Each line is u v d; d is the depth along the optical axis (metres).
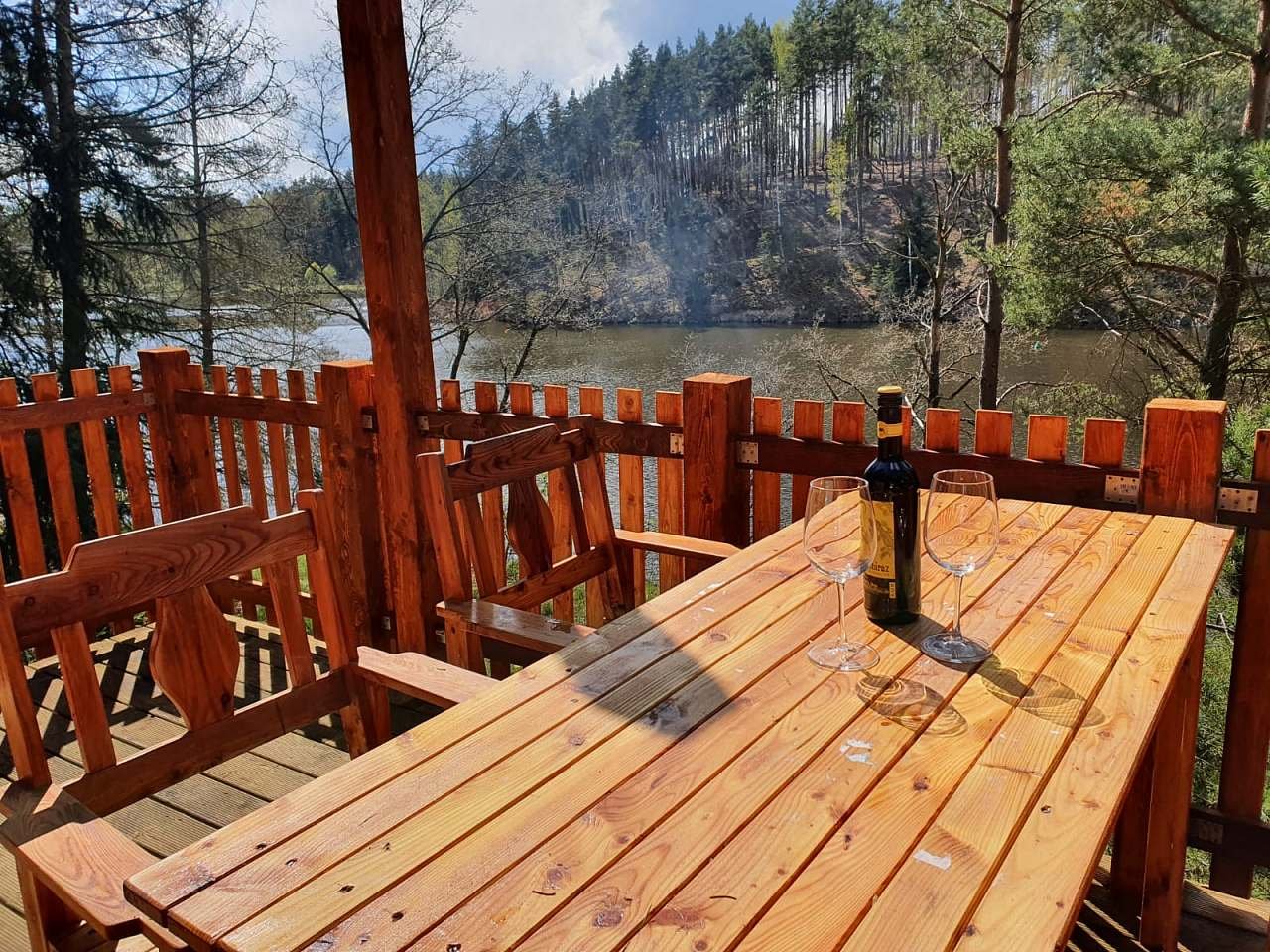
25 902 1.30
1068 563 1.70
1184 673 1.84
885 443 1.43
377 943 0.78
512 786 1.02
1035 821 0.91
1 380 3.30
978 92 12.90
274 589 1.65
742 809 0.95
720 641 1.41
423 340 3.30
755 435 2.85
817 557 1.34
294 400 3.48
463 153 11.53
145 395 3.74
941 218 13.41
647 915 0.80
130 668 3.12
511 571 4.26
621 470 3.19
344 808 0.99
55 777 2.47
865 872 0.84
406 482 3.30
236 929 0.80
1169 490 2.19
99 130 9.53
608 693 1.24
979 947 0.74
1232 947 2.09
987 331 12.70
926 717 1.13
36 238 9.22
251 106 10.61
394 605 3.53
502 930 0.79
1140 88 10.66
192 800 2.33
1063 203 8.98
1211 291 9.86
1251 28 9.82
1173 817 1.92
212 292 10.83
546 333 13.24
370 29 2.94
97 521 3.61
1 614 1.33
